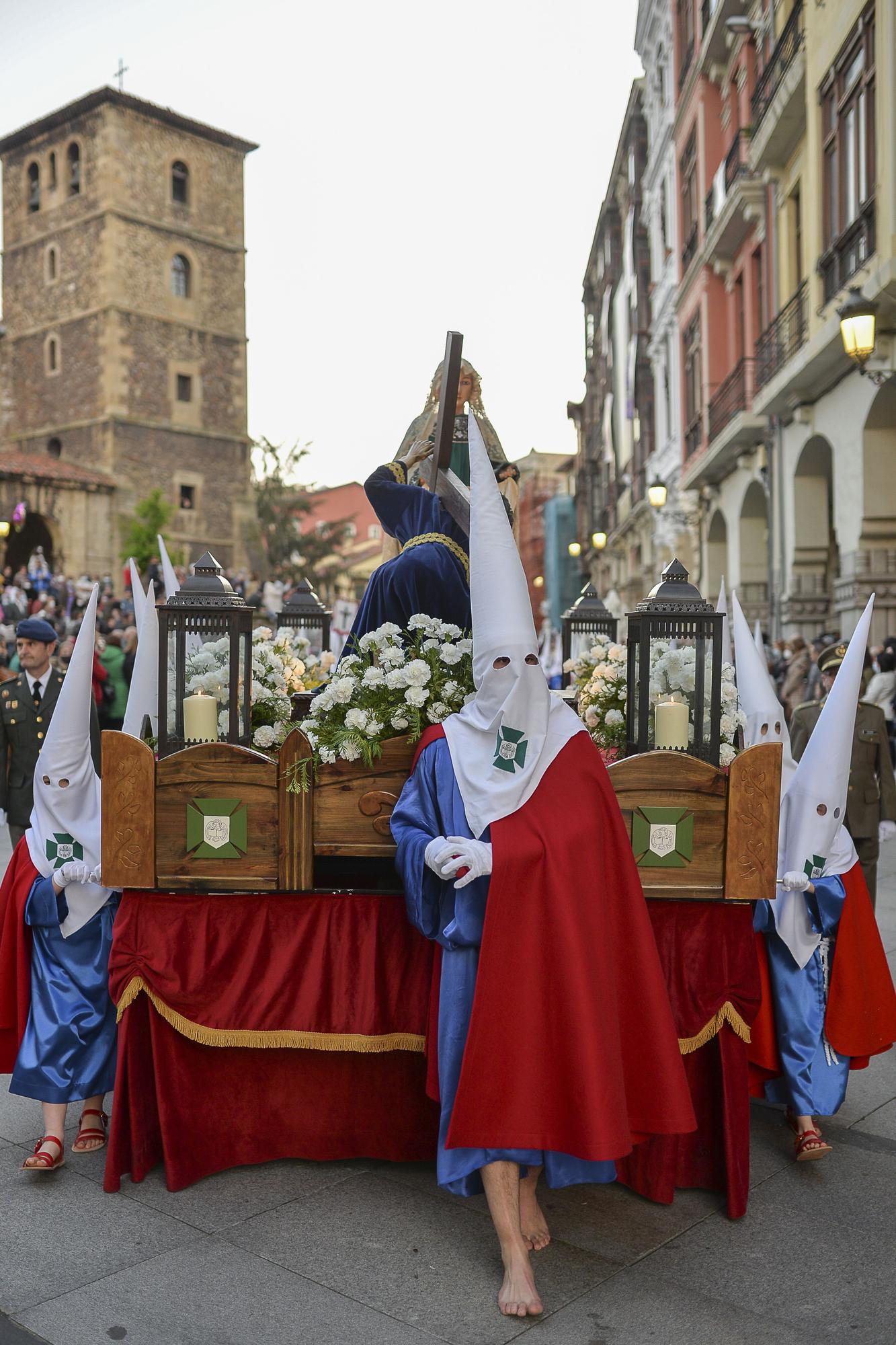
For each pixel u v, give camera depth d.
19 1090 3.79
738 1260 3.27
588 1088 2.98
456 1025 3.17
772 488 17.83
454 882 3.18
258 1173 3.81
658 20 27.97
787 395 16.36
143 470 47.44
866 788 5.87
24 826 6.70
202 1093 3.80
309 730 3.75
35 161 49.03
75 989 3.88
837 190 14.35
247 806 3.65
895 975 5.83
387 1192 3.68
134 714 4.12
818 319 14.76
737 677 4.58
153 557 42.38
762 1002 3.85
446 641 3.94
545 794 3.21
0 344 50.47
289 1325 2.91
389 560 4.83
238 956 3.72
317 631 6.42
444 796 3.31
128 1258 3.23
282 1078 3.87
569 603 59.62
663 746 3.77
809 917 3.99
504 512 3.36
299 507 56.69
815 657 12.62
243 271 51.03
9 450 49.94
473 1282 3.13
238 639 3.83
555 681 12.05
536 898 3.09
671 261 27.03
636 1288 3.11
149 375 47.84
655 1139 3.63
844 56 13.81
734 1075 3.61
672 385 27.75
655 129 29.83
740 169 19.12
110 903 3.92
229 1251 3.28
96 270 46.97
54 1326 2.88
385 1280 3.13
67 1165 3.87
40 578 30.58
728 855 3.57
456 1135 3.04
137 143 47.25
